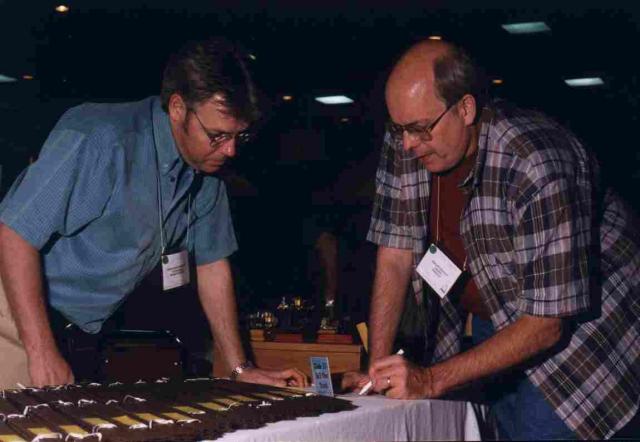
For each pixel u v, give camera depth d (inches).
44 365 72.1
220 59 71.1
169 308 104.7
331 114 366.0
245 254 293.6
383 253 88.4
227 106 70.6
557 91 330.3
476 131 75.8
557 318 71.4
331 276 189.8
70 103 317.7
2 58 289.6
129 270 81.4
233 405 59.1
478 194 76.3
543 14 266.4
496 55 306.8
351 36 292.7
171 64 73.8
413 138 73.9
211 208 88.4
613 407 75.7
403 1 256.8
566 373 75.9
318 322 148.9
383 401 68.9
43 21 270.5
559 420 76.4
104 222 78.0
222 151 73.9
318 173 326.6
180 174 81.5
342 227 234.4
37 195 72.9
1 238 73.4
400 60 74.3
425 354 88.4
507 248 76.0
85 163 74.3
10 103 305.3
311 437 55.2
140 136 77.7
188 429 49.1
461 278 85.0
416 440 69.8
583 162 75.6
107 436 46.5
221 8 263.0
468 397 82.4
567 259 70.4
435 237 84.9
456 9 266.1
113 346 97.6
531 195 71.7
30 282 73.1
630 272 79.0
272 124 315.9
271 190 308.5
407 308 103.5
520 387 79.9
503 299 78.1
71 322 83.3
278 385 81.1
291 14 267.4
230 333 89.6
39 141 312.7
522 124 75.9
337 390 75.8
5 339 78.5
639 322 78.2
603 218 80.3
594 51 297.1
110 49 291.4
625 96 323.9
